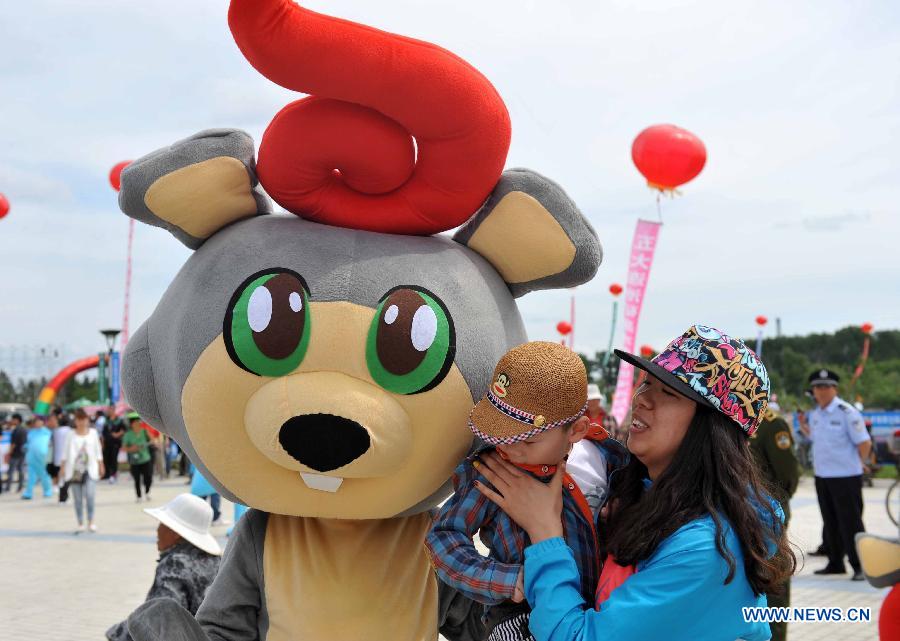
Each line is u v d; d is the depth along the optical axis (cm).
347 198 276
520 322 299
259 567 291
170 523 370
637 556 214
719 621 209
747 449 221
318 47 233
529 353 225
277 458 254
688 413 221
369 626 278
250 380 258
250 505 282
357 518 278
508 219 283
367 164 263
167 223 285
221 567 301
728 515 212
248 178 281
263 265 264
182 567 368
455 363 262
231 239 278
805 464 1912
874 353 5297
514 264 290
